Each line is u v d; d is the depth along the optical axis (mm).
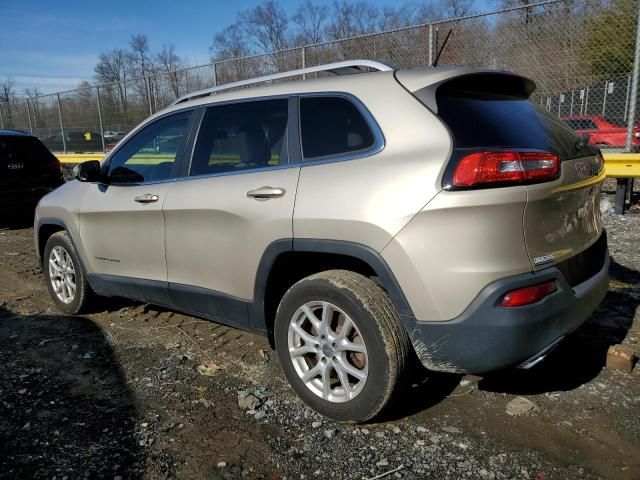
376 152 2695
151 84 13250
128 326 4363
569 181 2682
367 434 2758
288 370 3020
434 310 2465
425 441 2689
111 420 2936
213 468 2516
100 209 4090
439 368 2566
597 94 7887
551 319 2488
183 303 3652
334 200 2711
